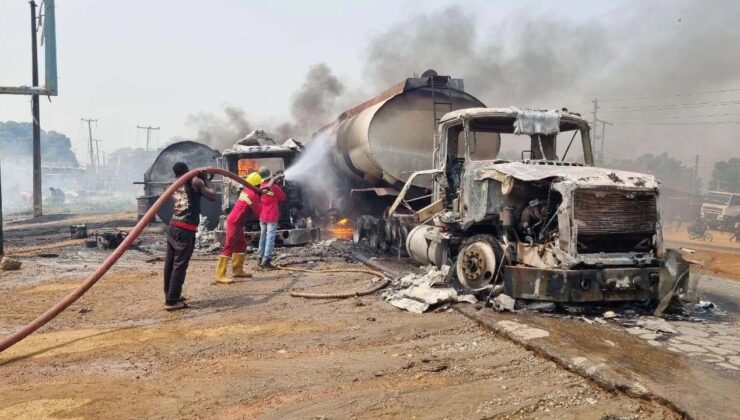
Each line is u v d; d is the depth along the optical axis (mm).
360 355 4770
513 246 6758
